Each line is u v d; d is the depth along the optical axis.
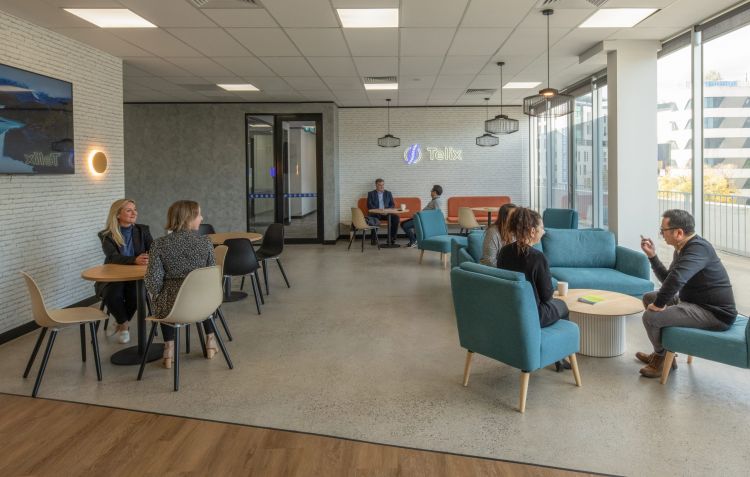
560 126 11.29
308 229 12.40
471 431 3.14
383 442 3.03
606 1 5.25
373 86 10.05
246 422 3.29
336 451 2.94
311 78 9.15
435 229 9.45
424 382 3.91
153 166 12.10
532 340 3.32
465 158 13.17
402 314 5.93
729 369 4.05
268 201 12.30
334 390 3.78
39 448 2.99
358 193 13.27
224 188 12.10
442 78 9.25
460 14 5.60
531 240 3.66
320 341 4.95
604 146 9.12
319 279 8.02
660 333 3.78
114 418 3.36
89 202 6.57
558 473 2.69
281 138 12.18
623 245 7.06
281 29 6.05
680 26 6.16
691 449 2.89
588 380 3.88
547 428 3.16
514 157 13.15
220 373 4.13
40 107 5.54
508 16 5.70
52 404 3.57
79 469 2.78
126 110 12.02
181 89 10.20
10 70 5.11
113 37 6.22
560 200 11.41
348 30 6.12
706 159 6.07
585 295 4.64
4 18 5.19
